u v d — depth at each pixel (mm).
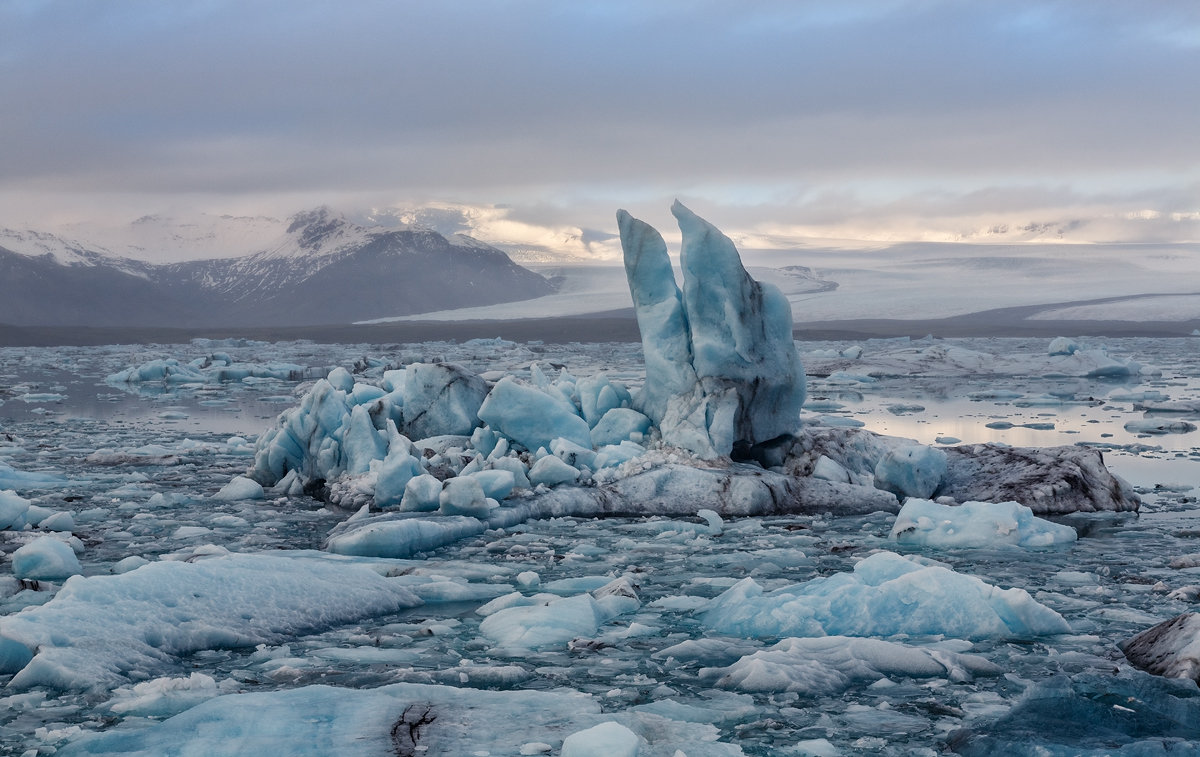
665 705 4465
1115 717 4160
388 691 4465
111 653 4969
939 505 8398
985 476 10141
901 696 4645
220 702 4273
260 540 8180
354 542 7562
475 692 4508
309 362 41844
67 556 6953
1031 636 5551
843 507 9586
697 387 10555
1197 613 5160
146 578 5758
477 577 6988
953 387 26703
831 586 5961
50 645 4938
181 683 4613
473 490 8742
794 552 7664
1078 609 6078
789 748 4020
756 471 10008
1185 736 3973
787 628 5594
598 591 6395
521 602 6156
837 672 4871
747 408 10570
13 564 6891
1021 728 4035
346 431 10711
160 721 4246
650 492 9547
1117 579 6824
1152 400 22344
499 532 8492
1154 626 5340
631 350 53719
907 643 5449
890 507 9648
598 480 9828
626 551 7859
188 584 5820
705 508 9383
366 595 6176
